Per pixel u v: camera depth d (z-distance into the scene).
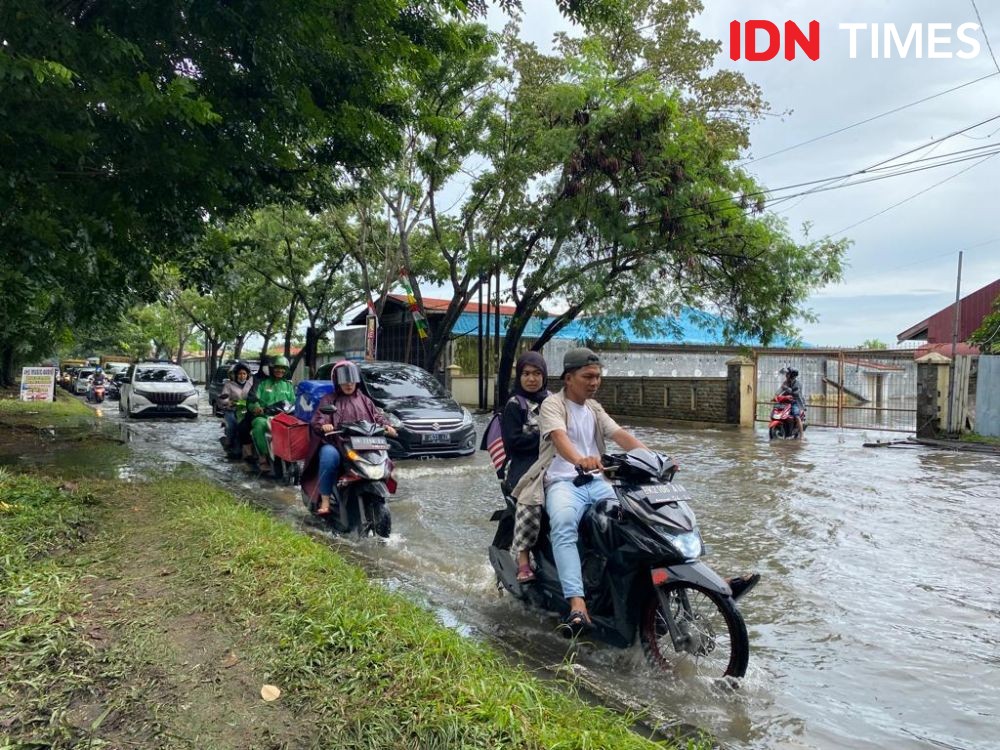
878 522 7.22
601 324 19.78
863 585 5.20
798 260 17.70
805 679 3.65
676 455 12.74
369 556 5.84
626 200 17.05
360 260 24.28
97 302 10.71
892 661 3.88
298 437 7.07
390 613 3.71
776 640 4.18
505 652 3.91
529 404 4.79
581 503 4.02
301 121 8.91
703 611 4.04
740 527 7.01
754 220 17.70
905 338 33.41
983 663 3.86
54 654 3.19
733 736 3.05
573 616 3.76
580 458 3.82
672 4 18.72
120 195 8.38
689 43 18.95
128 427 16.41
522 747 2.50
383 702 2.81
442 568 5.53
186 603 3.83
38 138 7.07
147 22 7.50
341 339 36.91
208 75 8.24
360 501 6.41
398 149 10.58
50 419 15.67
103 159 7.86
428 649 3.22
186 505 6.13
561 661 3.83
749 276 18.45
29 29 6.19
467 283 22.05
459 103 19.47
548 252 20.31
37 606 3.68
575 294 19.20
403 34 9.12
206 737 2.65
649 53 19.12
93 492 6.71
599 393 23.03
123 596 3.93
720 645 4.07
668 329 24.03
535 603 4.38
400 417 11.09
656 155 16.73
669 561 3.55
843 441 15.19
